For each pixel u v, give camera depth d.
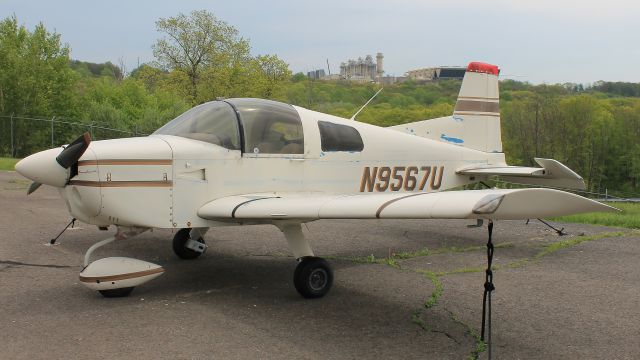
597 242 7.11
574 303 4.54
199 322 3.94
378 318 4.11
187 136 5.01
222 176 4.96
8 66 27.55
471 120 7.57
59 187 4.56
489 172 6.77
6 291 4.56
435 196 3.57
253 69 36.88
